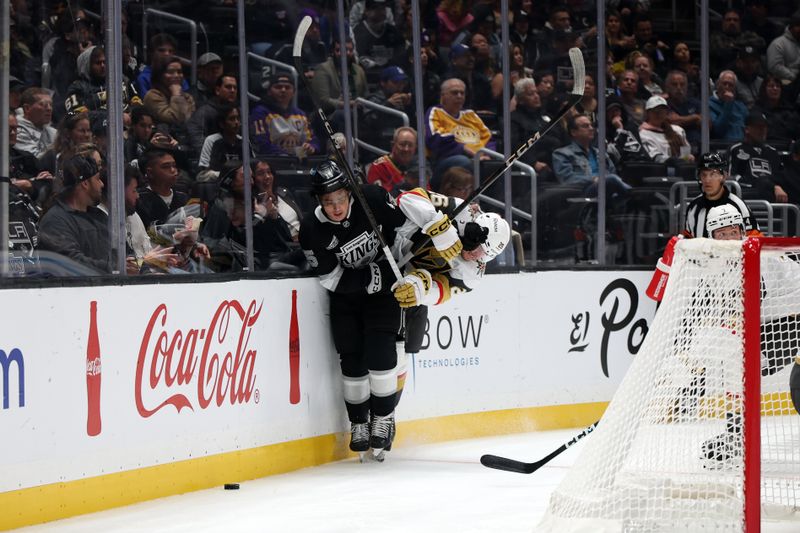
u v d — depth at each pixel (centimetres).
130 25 1794
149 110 1783
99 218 1652
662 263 1284
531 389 1955
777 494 1194
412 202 1496
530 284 1955
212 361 1375
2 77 1465
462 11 2305
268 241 1906
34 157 1608
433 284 1538
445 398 1814
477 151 2245
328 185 1445
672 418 972
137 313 1256
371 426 1582
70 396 1162
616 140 2462
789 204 2672
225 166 1875
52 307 1141
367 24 2189
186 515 1174
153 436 1280
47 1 1653
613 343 2095
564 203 2356
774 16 2806
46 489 1130
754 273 912
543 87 2394
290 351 1523
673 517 958
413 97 2236
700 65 2628
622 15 2530
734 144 2648
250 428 1441
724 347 957
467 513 1175
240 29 1831
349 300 1576
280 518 1152
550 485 1370
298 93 2061
